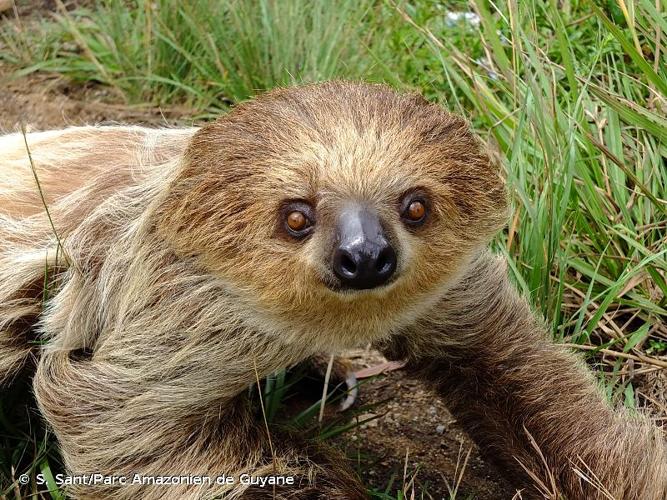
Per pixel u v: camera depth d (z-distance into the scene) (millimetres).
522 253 777
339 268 587
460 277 659
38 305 697
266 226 609
